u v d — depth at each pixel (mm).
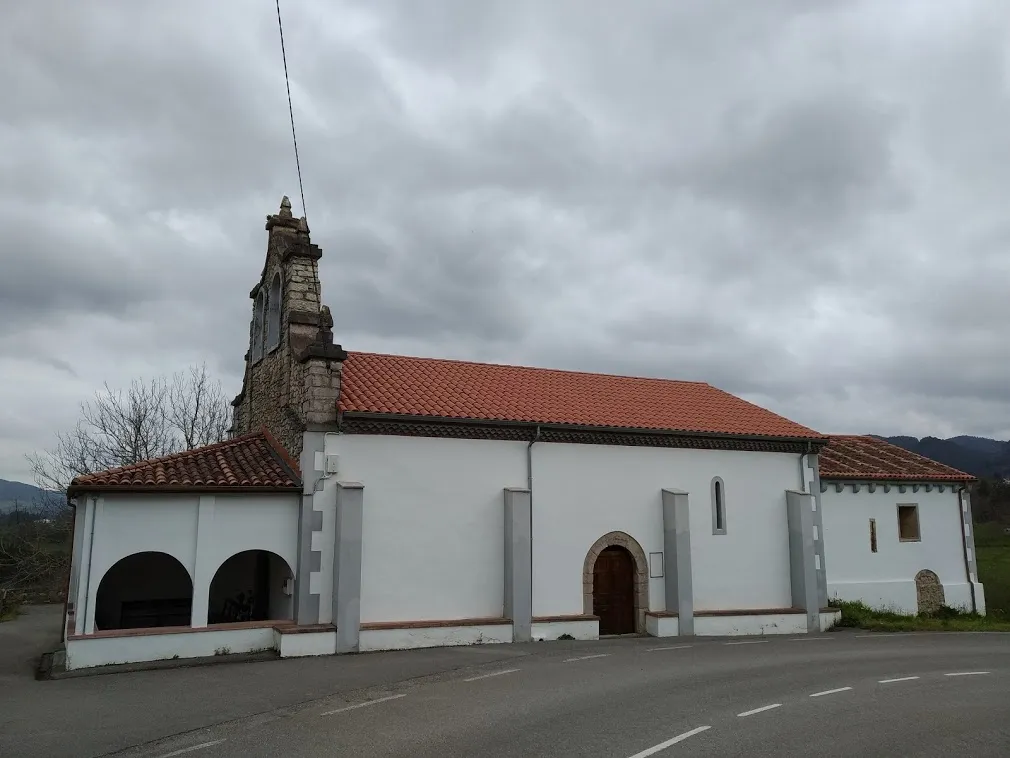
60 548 34312
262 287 21172
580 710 10258
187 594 18922
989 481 64312
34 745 8969
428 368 20891
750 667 13820
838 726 9625
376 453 16625
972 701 11273
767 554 20781
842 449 27578
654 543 19453
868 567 23953
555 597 18078
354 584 15477
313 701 10977
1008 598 28922
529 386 21281
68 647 13641
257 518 15664
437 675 12852
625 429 19156
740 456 20969
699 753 8344
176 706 10750
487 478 17734
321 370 16234
